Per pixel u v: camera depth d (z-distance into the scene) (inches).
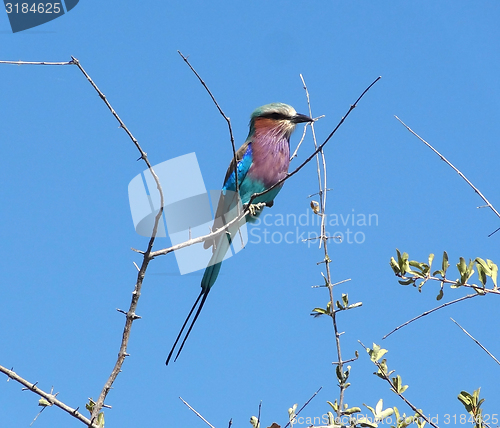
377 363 346.0
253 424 322.7
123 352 292.5
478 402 329.1
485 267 325.7
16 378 276.7
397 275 341.7
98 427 279.9
